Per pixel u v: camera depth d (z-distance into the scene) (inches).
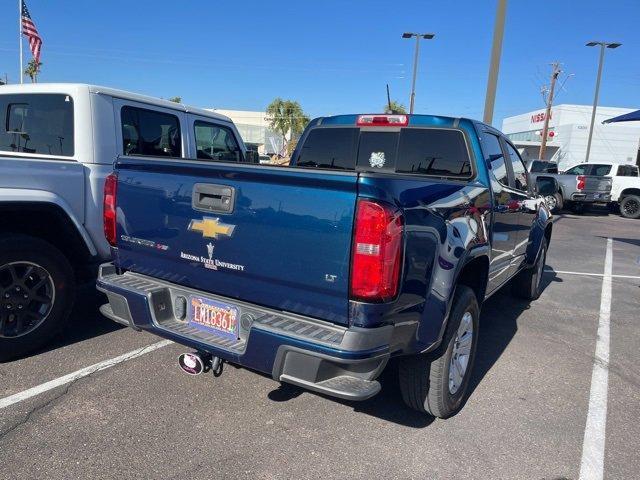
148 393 141.5
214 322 118.6
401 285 99.5
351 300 97.2
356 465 113.7
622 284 311.1
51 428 122.2
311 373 98.9
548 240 265.7
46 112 182.7
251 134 2032.5
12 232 157.8
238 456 114.8
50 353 164.7
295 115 1955.0
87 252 176.1
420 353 117.7
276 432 125.2
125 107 192.5
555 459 119.5
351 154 183.3
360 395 96.4
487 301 258.4
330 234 97.1
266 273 106.1
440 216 114.0
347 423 130.8
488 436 128.0
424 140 167.9
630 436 131.2
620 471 116.0
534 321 226.8
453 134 162.4
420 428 130.3
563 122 2009.1
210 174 112.7
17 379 146.0
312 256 99.6
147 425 125.6
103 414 129.6
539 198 238.8
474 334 142.9
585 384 161.9
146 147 204.5
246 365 107.4
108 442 117.6
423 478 110.4
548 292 283.1
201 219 114.7
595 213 837.2
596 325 225.0
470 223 130.8
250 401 139.6
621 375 170.4
